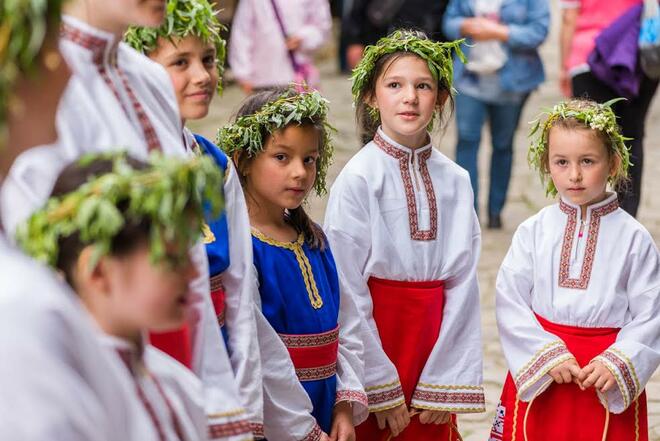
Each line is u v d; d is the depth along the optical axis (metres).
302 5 8.68
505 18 7.63
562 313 4.04
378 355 3.90
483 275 7.11
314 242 3.76
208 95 3.28
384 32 9.58
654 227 8.20
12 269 1.52
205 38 3.26
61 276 1.90
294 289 3.62
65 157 2.41
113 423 1.64
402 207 3.97
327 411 3.71
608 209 4.08
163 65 3.22
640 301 4.02
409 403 4.03
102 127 2.54
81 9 2.58
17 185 2.29
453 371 4.01
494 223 8.14
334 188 3.98
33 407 1.46
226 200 3.22
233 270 3.24
